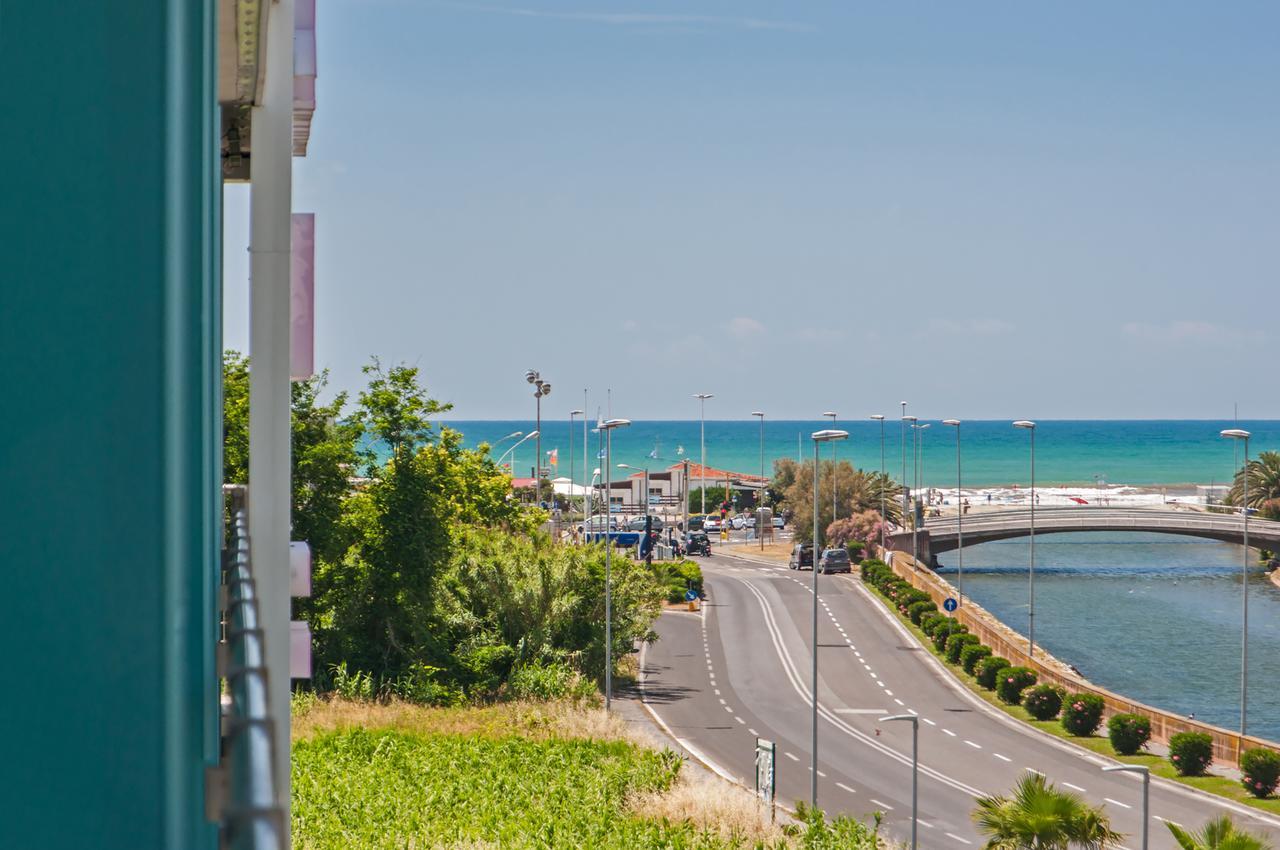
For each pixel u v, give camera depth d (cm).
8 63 123
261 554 1004
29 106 124
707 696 5366
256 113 991
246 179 1217
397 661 4853
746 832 3064
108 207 126
